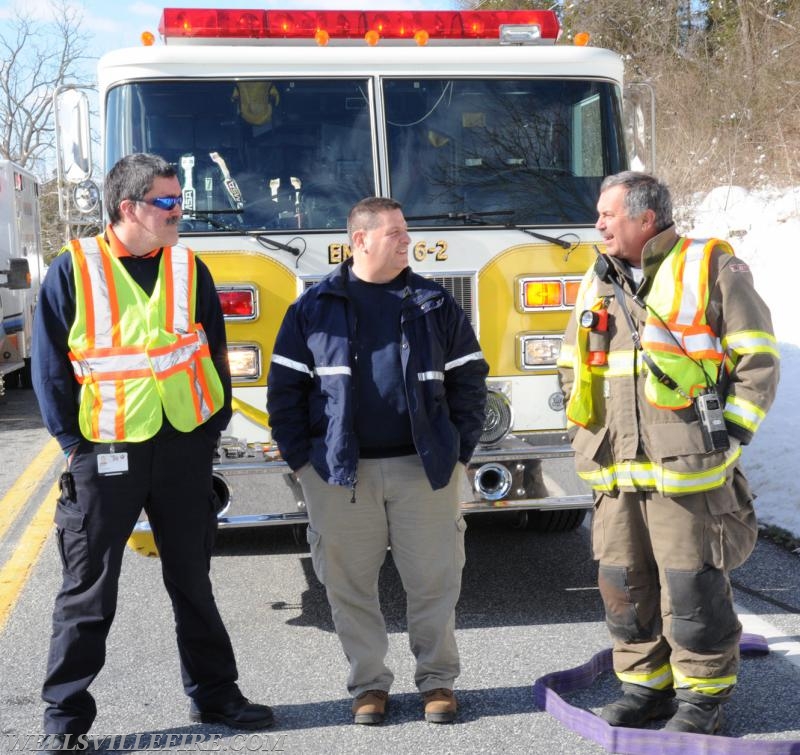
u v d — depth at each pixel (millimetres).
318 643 4805
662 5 21406
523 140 5340
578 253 5277
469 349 4012
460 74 5297
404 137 5242
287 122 5180
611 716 3838
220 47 5188
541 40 5805
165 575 3871
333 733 3865
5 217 13000
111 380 3646
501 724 3895
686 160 17672
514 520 6660
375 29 5531
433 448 3844
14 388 14570
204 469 3824
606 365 3785
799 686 4129
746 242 14344
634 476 3705
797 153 16656
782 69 18547
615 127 5477
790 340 10891
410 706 4086
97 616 3672
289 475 4922
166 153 5125
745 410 3561
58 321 3639
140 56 5121
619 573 3814
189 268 3824
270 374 3994
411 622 3988
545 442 5145
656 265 3670
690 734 3545
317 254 5102
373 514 3928
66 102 5148
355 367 3871
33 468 8891
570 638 4777
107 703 4172
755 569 5645
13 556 6355
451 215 5195
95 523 3635
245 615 5203
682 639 3637
